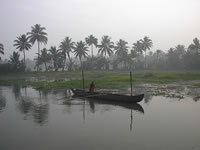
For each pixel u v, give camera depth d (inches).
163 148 319.3
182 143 336.5
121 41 3117.6
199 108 567.5
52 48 2765.7
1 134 400.2
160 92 863.1
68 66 2898.6
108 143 342.3
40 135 388.2
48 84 1261.1
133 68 3213.6
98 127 426.0
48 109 603.2
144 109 575.2
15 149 331.0
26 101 746.8
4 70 2559.1
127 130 403.9
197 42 2810.0
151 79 1413.6
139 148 320.8
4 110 609.3
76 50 2743.6
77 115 526.6
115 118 492.1
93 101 711.1
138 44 3191.4
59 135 384.8
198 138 356.2
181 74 1621.6
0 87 1266.0
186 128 408.2
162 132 388.5
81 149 322.3
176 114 512.4
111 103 669.3
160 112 537.0
